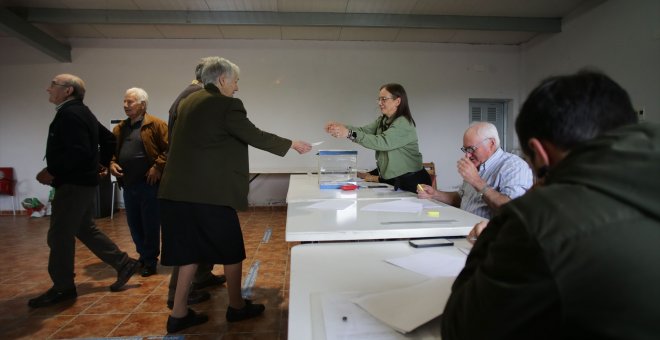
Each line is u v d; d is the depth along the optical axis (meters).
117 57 5.46
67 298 2.21
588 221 0.38
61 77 2.13
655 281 0.37
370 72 5.75
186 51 5.55
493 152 1.77
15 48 5.36
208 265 2.38
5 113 5.39
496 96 5.91
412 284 0.84
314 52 5.69
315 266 0.96
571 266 0.37
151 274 2.67
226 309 2.08
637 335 0.38
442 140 5.87
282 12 4.80
